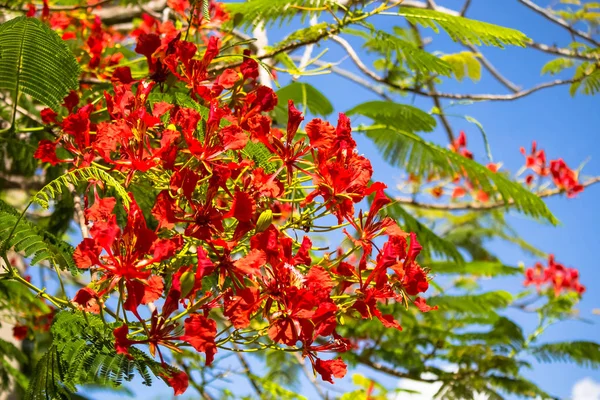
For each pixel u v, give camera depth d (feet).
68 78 4.81
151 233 3.98
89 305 4.11
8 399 7.82
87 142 4.53
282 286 4.19
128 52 7.14
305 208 4.83
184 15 6.08
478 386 9.54
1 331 8.20
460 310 9.86
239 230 4.24
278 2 6.30
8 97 6.56
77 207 5.43
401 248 4.40
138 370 4.06
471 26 6.20
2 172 6.57
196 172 4.37
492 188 7.66
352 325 9.30
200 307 4.05
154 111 4.39
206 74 4.77
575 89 8.41
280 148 4.43
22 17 4.57
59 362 4.10
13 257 8.93
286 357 9.25
